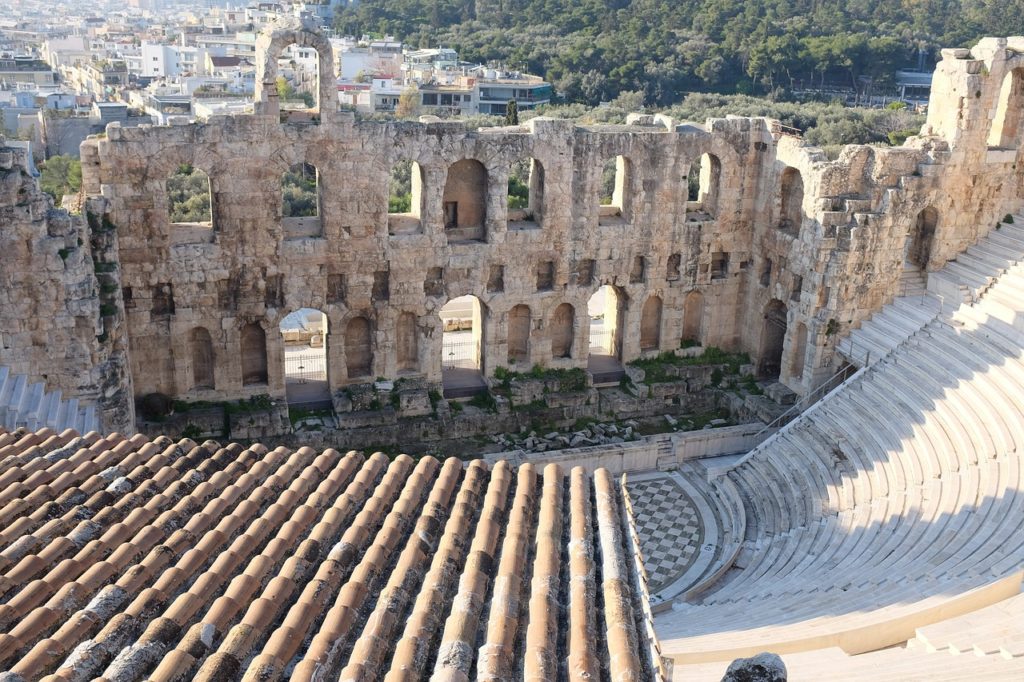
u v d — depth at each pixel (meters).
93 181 40.44
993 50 47.22
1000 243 49.81
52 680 12.77
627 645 15.01
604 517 19.73
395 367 48.00
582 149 47.56
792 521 40.59
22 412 33.59
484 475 22.34
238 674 13.88
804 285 48.94
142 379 44.06
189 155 41.38
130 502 19.16
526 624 15.88
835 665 24.00
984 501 34.25
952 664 23.44
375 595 16.72
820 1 199.88
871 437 42.28
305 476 21.50
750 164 51.59
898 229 48.16
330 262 45.06
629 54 161.50
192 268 43.03
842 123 104.25
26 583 15.83
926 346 44.97
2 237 34.59
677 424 50.59
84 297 36.44
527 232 47.91
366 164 44.00
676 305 52.78
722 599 34.97
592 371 52.09
